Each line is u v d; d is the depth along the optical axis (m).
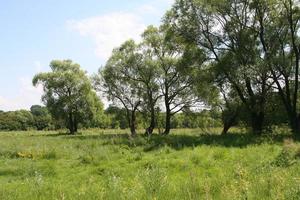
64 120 78.88
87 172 17.09
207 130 47.03
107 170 16.97
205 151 21.55
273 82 35.56
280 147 21.75
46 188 10.67
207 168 16.11
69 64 78.50
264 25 35.38
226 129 40.31
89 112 77.06
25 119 119.50
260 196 7.95
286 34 35.19
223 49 37.38
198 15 37.19
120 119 56.03
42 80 76.00
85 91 76.44
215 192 9.02
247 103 36.44
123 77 52.50
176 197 8.31
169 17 38.41
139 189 8.73
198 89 41.62
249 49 35.41
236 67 34.97
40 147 26.97
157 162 18.08
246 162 16.05
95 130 79.56
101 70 54.34
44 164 19.52
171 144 27.31
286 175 10.14
